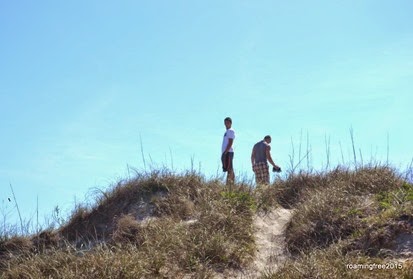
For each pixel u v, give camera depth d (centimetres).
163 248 784
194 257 764
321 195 914
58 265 756
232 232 845
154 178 1055
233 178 1074
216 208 906
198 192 997
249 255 794
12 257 895
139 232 864
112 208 1015
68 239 993
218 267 757
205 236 812
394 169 1014
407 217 757
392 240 721
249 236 845
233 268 761
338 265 670
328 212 845
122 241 855
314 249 748
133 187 1041
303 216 869
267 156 1270
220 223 863
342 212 836
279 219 945
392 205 818
